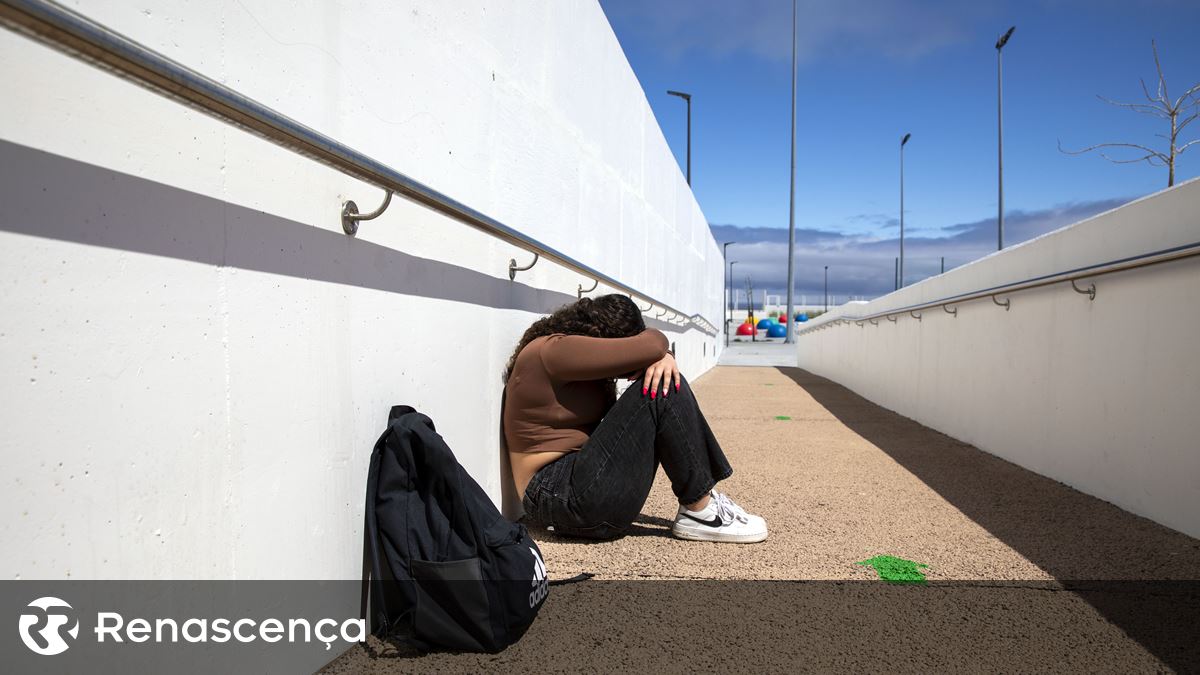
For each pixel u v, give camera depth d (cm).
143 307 102
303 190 138
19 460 85
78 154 92
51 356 89
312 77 141
